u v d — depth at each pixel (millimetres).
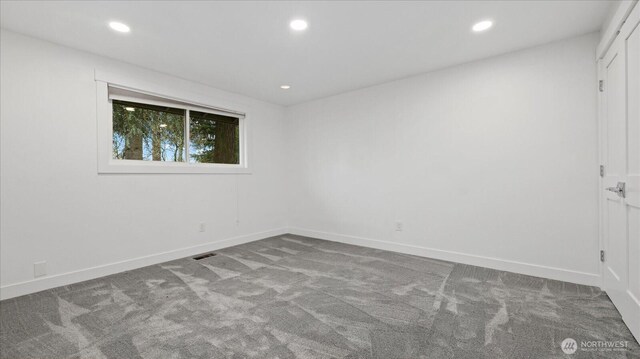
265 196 4691
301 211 4855
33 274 2543
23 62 2510
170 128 3658
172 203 3537
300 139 4824
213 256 3641
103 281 2787
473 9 2180
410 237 3695
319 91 4195
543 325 1934
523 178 2904
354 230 4230
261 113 4641
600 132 2447
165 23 2338
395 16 2266
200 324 1971
